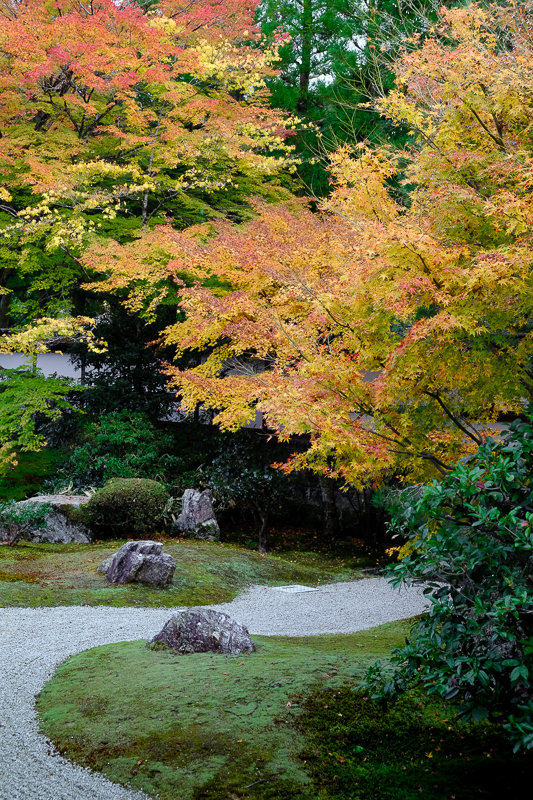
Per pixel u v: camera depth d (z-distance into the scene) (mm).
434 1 8836
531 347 4848
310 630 8734
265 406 5129
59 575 10570
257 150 16578
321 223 9352
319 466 5578
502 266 4160
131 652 6387
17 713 5086
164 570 10461
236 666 5730
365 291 4617
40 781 4098
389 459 4840
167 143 13617
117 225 14461
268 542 15547
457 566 3729
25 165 13539
